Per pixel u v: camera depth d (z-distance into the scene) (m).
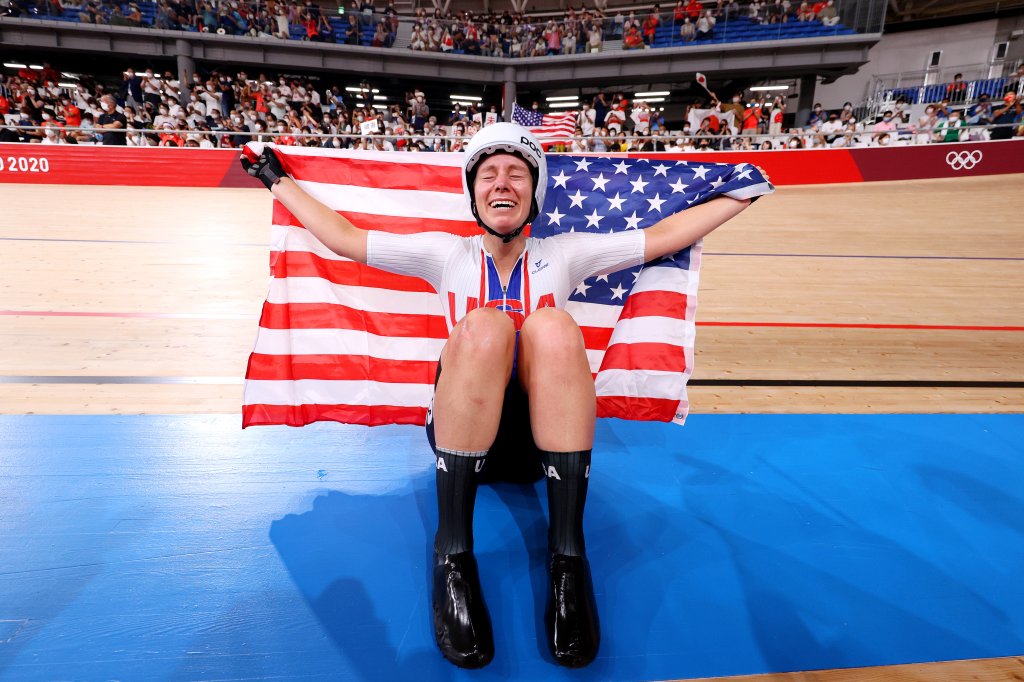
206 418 2.19
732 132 12.49
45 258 4.73
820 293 4.32
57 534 1.51
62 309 3.47
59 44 14.53
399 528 1.59
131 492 1.71
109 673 1.12
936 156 10.77
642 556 1.51
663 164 1.90
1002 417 2.35
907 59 18.05
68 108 12.54
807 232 6.74
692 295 1.80
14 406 2.23
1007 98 12.39
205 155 10.13
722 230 6.85
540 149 1.40
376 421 1.90
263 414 1.83
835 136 12.45
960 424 2.29
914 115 15.12
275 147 1.76
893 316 3.77
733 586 1.41
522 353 1.32
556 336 1.25
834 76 15.78
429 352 1.89
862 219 7.46
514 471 1.63
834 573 1.46
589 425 1.28
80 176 10.09
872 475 1.92
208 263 4.77
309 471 1.87
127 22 14.64
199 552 1.47
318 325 1.83
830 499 1.78
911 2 17.70
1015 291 4.41
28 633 1.20
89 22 14.42
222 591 1.34
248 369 1.80
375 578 1.40
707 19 14.96
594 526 1.63
